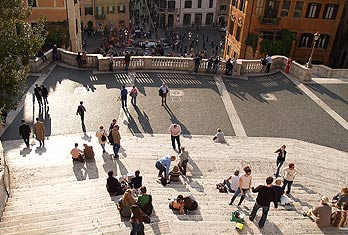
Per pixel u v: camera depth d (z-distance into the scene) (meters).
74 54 29.69
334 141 21.95
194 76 29.86
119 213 11.93
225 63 30.64
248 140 21.34
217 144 20.50
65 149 19.16
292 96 27.58
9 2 19.66
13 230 10.74
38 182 15.56
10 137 20.27
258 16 44.06
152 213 12.13
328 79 31.09
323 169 18.22
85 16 76.00
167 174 15.49
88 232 10.50
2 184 12.69
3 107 18.36
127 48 67.56
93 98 25.09
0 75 18.73
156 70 30.31
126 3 77.88
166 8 86.25
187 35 82.31
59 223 11.21
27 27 20.69
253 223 11.75
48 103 24.06
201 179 16.06
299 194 14.76
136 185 14.02
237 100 26.42
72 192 14.12
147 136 21.05
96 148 19.34
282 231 11.47
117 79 28.27
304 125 23.58
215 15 89.62
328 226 11.79
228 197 14.15
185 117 23.56
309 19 44.44
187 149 19.52
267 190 11.12
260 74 31.30
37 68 28.30
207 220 11.99
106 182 14.98
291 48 45.19
